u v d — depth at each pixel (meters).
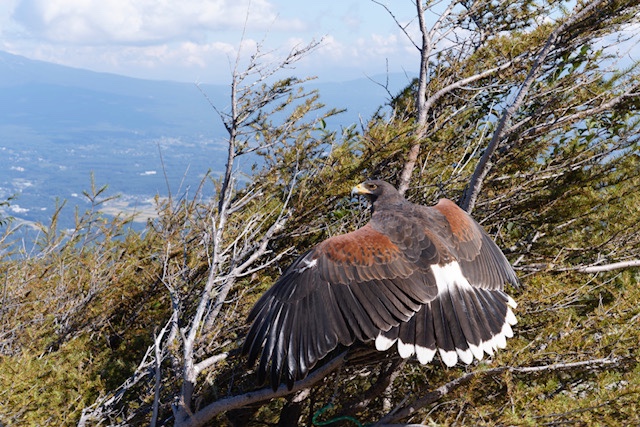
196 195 7.21
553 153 7.91
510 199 7.68
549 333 5.55
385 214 4.49
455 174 7.70
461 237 4.46
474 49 8.61
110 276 8.04
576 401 4.93
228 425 6.28
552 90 7.00
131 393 6.81
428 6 7.84
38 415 5.59
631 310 5.32
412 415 5.63
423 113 7.50
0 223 8.45
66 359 6.68
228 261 6.66
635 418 4.60
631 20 7.09
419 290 4.07
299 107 7.32
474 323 4.09
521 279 6.43
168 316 7.62
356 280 4.03
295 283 4.10
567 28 6.98
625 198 7.59
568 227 7.77
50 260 8.52
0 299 7.45
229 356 5.93
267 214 7.06
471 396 4.98
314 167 7.39
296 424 6.07
